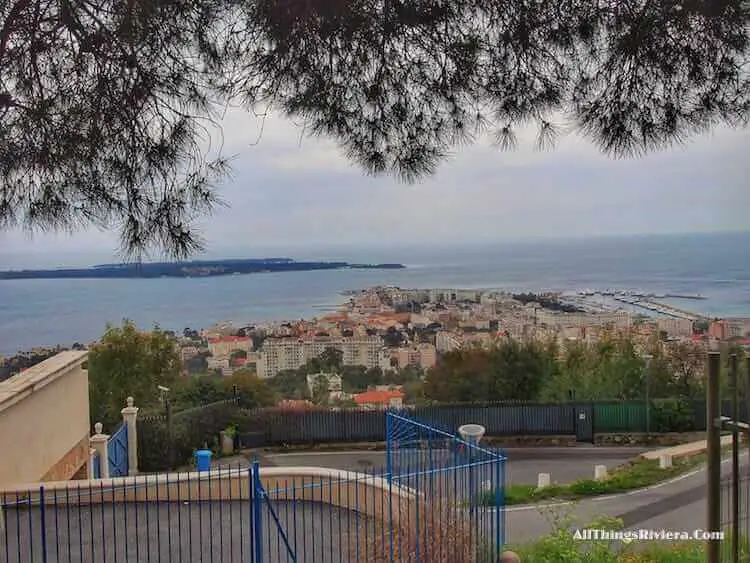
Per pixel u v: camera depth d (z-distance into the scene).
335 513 7.62
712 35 3.41
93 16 3.26
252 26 3.33
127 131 3.43
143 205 3.46
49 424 9.15
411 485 7.19
